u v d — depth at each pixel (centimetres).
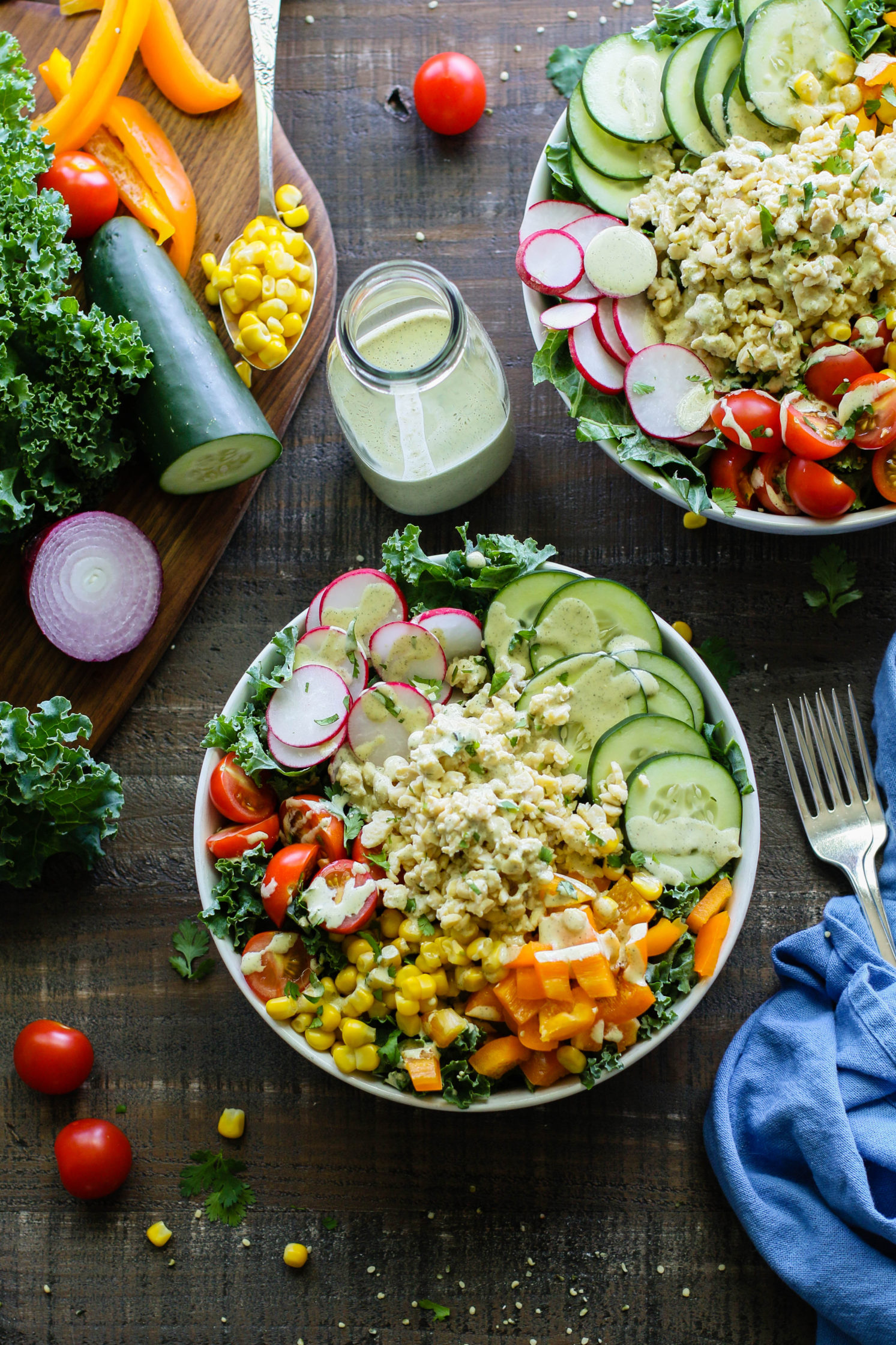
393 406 81
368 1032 77
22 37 89
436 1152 85
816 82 80
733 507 80
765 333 80
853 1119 81
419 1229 85
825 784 86
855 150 79
